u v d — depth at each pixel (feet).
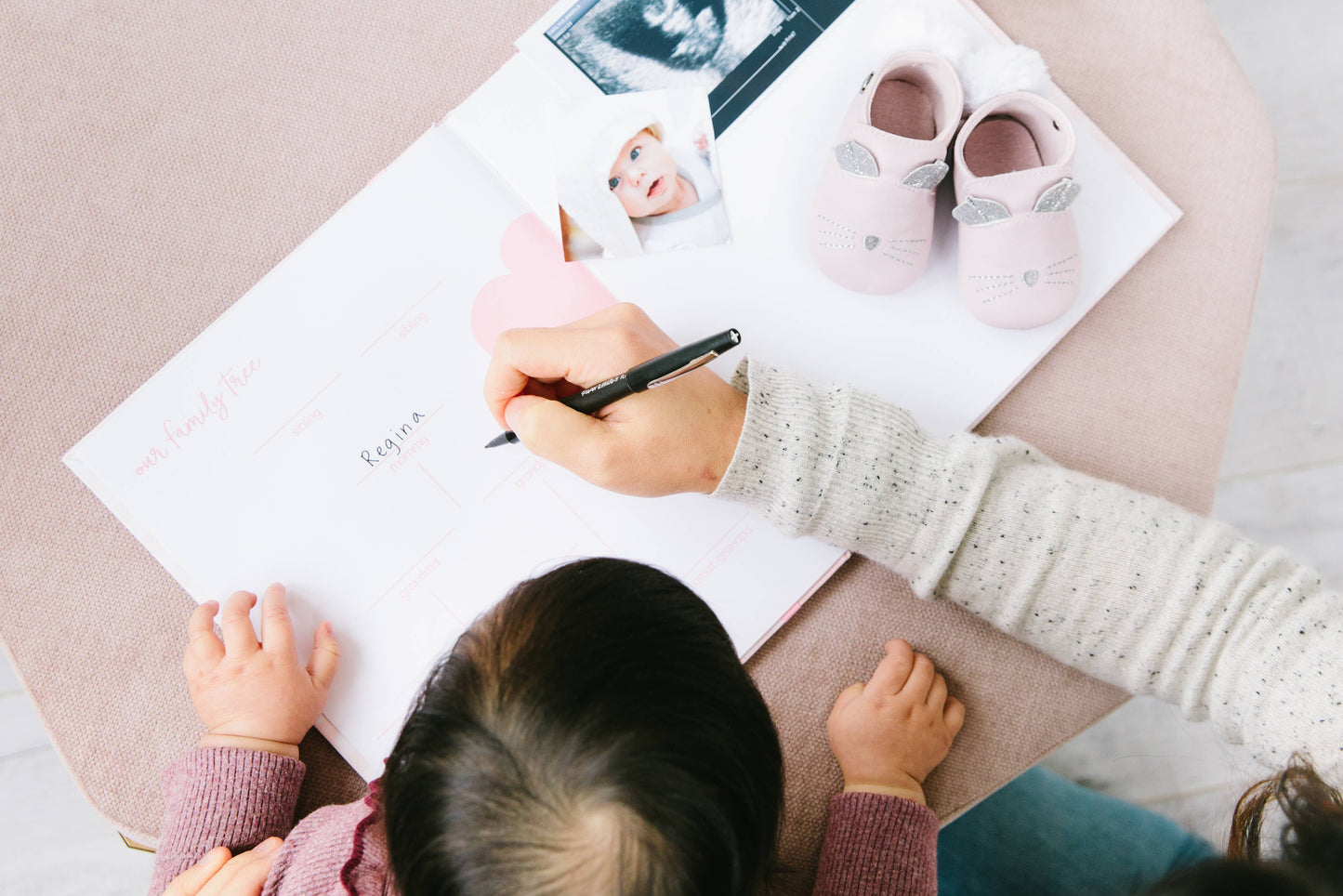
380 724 1.96
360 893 1.57
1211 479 2.03
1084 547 1.75
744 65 2.07
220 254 2.03
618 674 1.11
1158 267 2.06
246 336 1.99
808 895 1.93
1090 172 2.05
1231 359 2.04
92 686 1.93
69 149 2.03
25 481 1.96
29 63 2.04
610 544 2.00
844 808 1.86
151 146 2.04
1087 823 2.47
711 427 1.79
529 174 2.04
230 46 2.06
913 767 1.90
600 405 1.71
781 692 2.00
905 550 1.84
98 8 2.05
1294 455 3.67
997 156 2.01
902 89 2.00
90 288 2.01
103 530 1.97
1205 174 2.08
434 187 2.03
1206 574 1.70
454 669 1.17
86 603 1.95
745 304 2.04
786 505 1.78
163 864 1.77
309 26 2.06
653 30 2.07
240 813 1.80
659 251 2.05
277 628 1.92
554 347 1.73
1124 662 1.79
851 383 2.04
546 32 2.06
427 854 1.12
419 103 2.07
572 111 2.05
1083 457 2.05
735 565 2.01
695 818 1.09
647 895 1.09
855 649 2.01
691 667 1.17
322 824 1.72
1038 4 2.11
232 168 2.04
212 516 1.97
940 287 2.04
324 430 1.99
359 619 1.98
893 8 2.05
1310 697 1.60
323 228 2.01
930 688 1.97
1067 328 2.03
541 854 1.07
